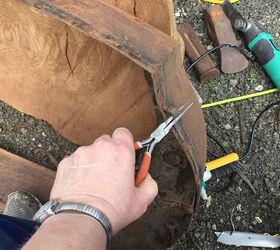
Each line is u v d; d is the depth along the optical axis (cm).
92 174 74
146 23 94
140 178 82
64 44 123
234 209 156
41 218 73
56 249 64
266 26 172
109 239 72
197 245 154
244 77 167
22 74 147
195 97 112
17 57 141
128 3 101
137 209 78
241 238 152
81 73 130
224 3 169
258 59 164
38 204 150
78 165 76
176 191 118
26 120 166
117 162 75
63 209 70
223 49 165
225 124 163
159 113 93
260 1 174
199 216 156
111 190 73
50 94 148
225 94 166
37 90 150
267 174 159
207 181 158
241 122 163
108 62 118
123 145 77
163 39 89
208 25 170
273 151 161
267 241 151
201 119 113
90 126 148
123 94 124
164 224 129
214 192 158
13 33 131
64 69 134
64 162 77
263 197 157
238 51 165
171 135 103
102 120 141
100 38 86
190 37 166
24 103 159
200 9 173
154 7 97
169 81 90
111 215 71
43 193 155
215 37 166
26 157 164
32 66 141
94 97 135
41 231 67
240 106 164
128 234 134
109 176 74
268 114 164
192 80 166
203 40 171
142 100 118
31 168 157
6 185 156
